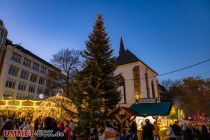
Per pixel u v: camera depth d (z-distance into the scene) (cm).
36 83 5838
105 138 993
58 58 4488
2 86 4469
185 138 1468
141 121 2173
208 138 1508
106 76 1911
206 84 5925
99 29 2084
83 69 1953
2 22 4631
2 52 4653
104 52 2005
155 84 4016
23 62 5359
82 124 1670
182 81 6319
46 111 2028
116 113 1900
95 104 1700
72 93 1847
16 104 2156
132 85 3288
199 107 5769
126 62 3512
